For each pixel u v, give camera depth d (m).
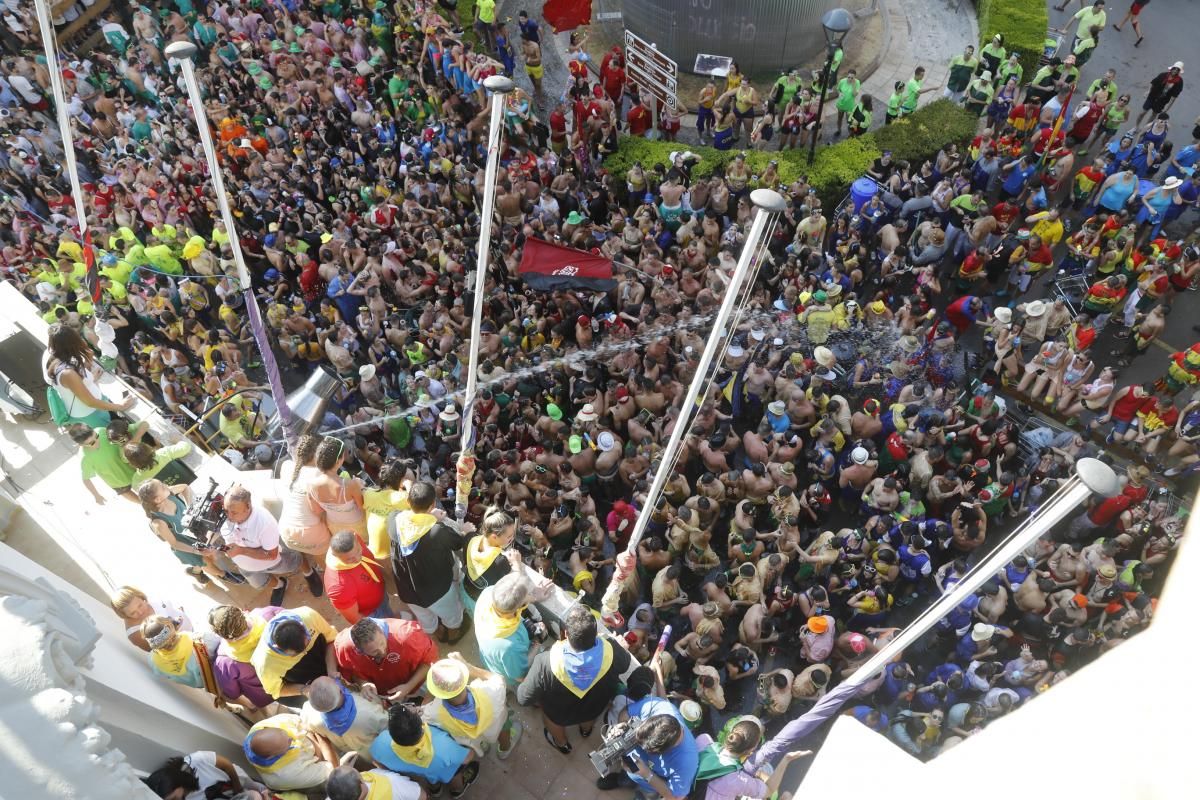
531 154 21.36
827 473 15.52
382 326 18.11
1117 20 26.75
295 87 23.70
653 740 6.83
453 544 8.10
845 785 2.29
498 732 7.58
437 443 16.20
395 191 21.77
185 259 20.08
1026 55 24.33
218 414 15.14
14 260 19.59
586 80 23.20
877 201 19.53
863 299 19.86
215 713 7.92
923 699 12.69
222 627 7.19
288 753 6.86
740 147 23.84
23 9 26.48
